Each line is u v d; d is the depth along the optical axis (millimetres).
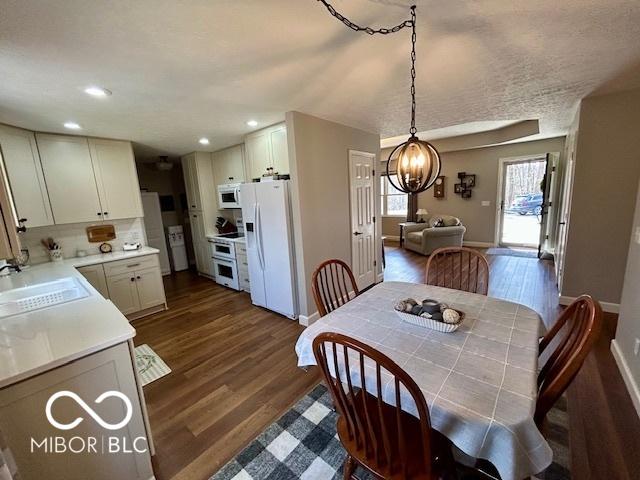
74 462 1262
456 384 1076
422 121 3492
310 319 3180
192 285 4848
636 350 1911
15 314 1604
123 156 3600
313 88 2215
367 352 915
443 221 6422
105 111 2469
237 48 1592
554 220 5238
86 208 3322
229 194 4543
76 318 1537
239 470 1531
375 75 2037
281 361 2514
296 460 1574
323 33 1493
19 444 1129
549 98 2865
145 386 2256
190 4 1211
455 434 961
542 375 1239
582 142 2992
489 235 6691
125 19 1286
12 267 2715
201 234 5082
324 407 1948
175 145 4133
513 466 884
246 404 2020
